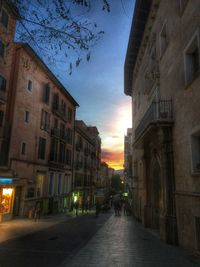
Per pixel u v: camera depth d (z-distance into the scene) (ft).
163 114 42.65
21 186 87.81
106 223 72.90
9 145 80.33
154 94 54.49
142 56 74.28
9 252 32.07
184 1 36.70
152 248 34.55
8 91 83.92
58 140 124.88
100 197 219.61
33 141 97.35
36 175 98.89
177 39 39.83
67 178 142.00
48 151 112.47
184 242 34.99
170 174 41.42
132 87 105.19
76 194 157.89
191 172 33.09
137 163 85.87
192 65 35.53
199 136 34.04
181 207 36.73
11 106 83.15
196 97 32.12
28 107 93.30
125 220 84.89
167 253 31.42
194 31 32.71
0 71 75.56
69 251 32.73
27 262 27.04
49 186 114.52
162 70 49.19
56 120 124.06
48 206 110.32
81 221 80.33
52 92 117.50
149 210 61.62
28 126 93.30
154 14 55.67
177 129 39.52
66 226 64.39
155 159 54.65
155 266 25.26
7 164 79.10
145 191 64.08
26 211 88.69
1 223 68.49
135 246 35.86
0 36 69.36
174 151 40.86
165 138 42.63
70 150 146.92
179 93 38.63
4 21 70.44
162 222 40.91
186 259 28.32
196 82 32.14
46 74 107.76
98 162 251.19
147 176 63.57
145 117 54.85
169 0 44.57
